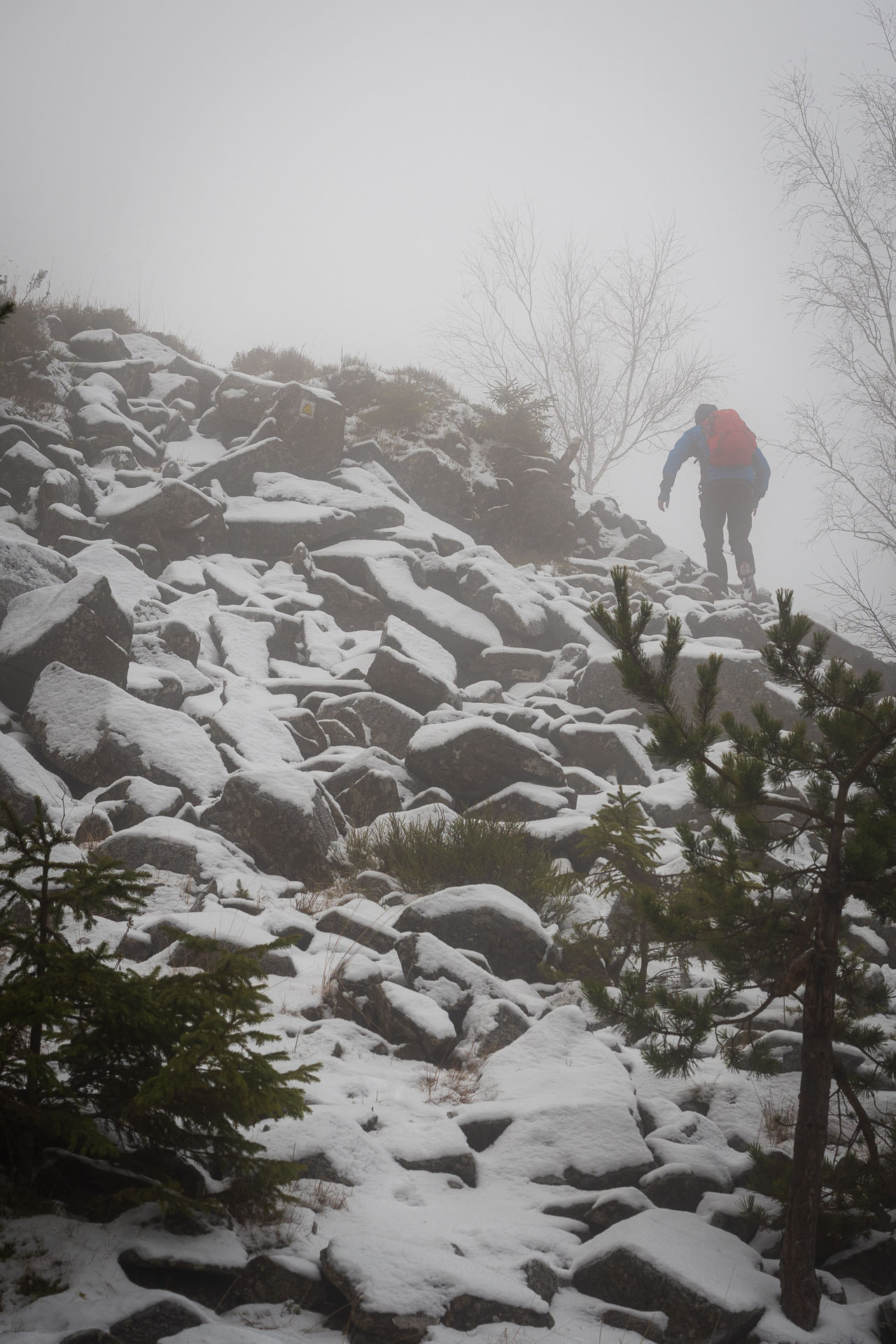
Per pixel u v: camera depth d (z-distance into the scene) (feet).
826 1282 11.37
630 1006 13.03
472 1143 13.38
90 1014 9.74
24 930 10.11
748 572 60.34
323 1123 12.12
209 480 51.13
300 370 71.61
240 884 20.44
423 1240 10.55
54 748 25.35
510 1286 9.70
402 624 38.14
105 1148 9.07
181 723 26.96
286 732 29.37
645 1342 9.78
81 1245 9.12
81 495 45.55
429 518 55.98
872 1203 12.14
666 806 29.09
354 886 22.04
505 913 18.98
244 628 37.19
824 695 12.78
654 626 47.39
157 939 17.30
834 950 11.41
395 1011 16.06
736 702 36.50
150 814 22.93
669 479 60.70
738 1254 11.23
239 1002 9.93
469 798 27.81
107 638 28.25
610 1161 12.80
